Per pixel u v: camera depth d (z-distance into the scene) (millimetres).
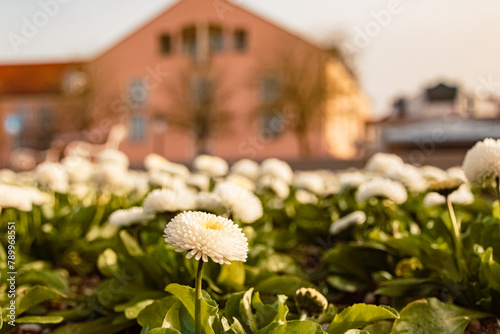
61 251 769
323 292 587
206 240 324
